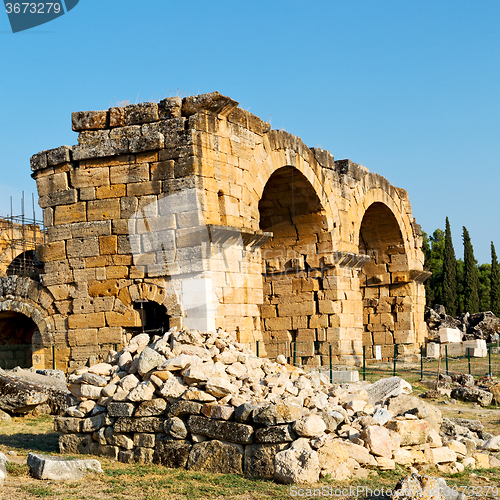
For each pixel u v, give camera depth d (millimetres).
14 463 12062
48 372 22250
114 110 24734
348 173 35750
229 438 11648
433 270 77062
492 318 54219
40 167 25750
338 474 11023
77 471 11227
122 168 24469
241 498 10047
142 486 10688
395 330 42406
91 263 24656
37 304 25781
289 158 29562
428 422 13891
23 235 39031
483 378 29609
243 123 26188
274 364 14844
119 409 12820
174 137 23703
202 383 12555
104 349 24234
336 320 32812
